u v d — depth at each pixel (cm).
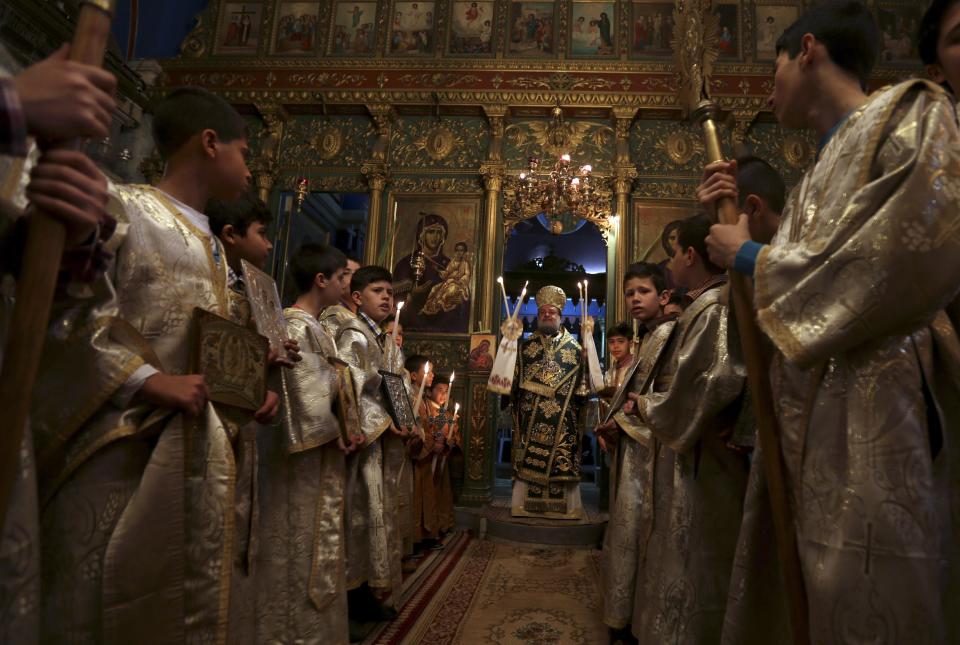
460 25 909
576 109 855
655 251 820
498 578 418
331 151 881
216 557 133
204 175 161
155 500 122
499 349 627
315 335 258
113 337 123
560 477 598
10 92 76
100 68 88
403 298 832
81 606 114
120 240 126
